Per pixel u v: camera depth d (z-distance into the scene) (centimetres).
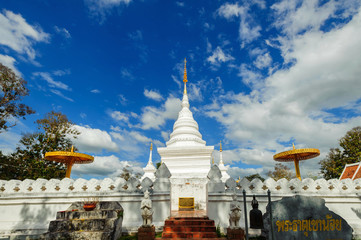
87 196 1248
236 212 956
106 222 993
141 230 949
